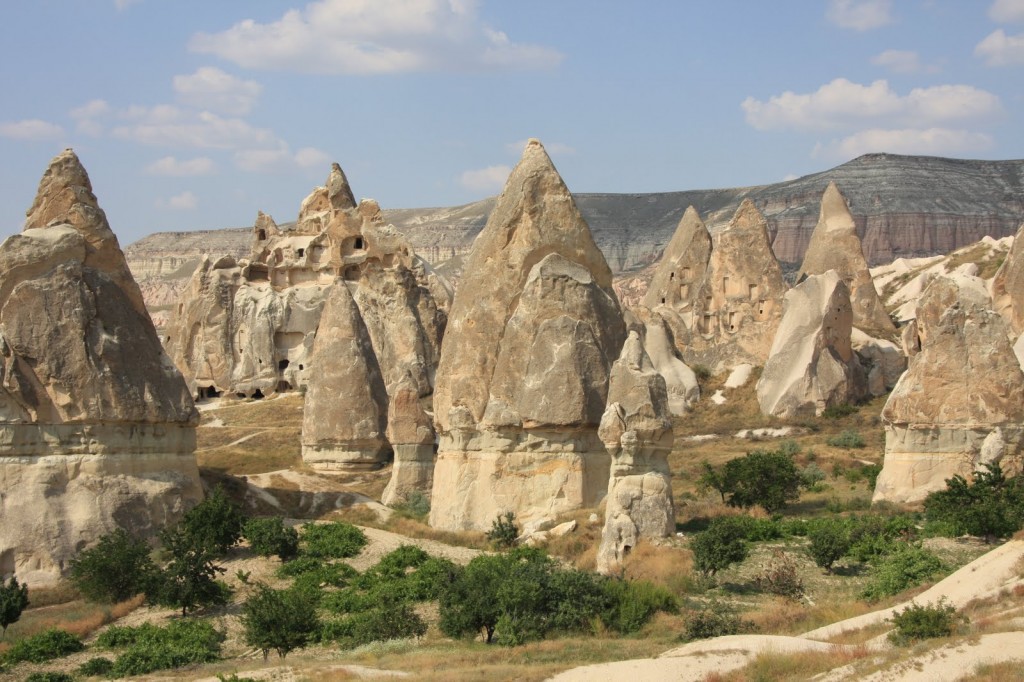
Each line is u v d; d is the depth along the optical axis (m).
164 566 34.75
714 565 28.88
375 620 27.88
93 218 38.50
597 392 37.09
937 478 36.44
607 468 37.69
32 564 34.72
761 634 23.98
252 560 35.25
